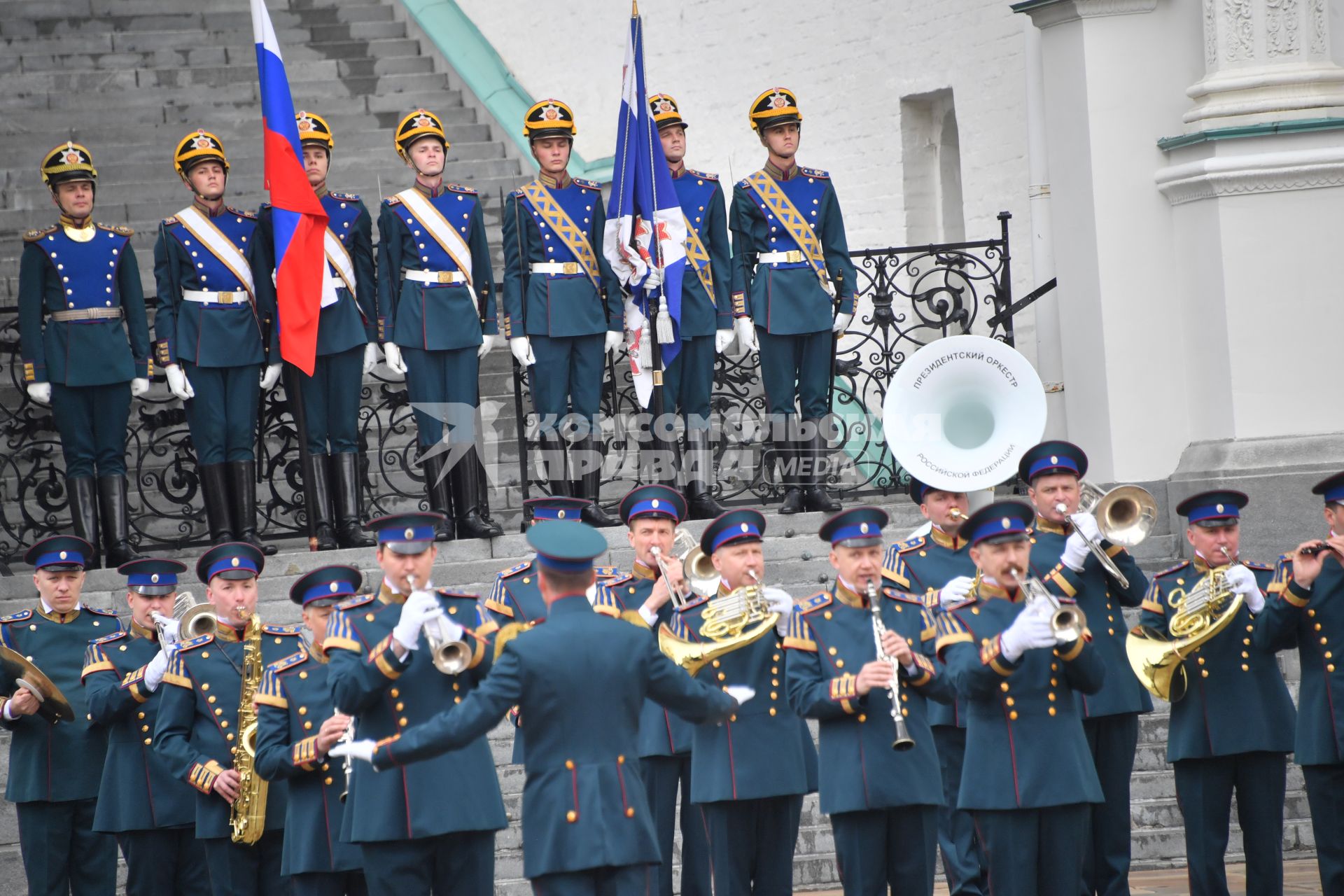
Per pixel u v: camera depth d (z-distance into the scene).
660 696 23.27
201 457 39.91
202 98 60.09
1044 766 25.86
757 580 26.89
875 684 24.83
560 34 64.19
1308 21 41.72
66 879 32.12
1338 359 41.41
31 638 32.25
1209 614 28.31
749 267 40.91
